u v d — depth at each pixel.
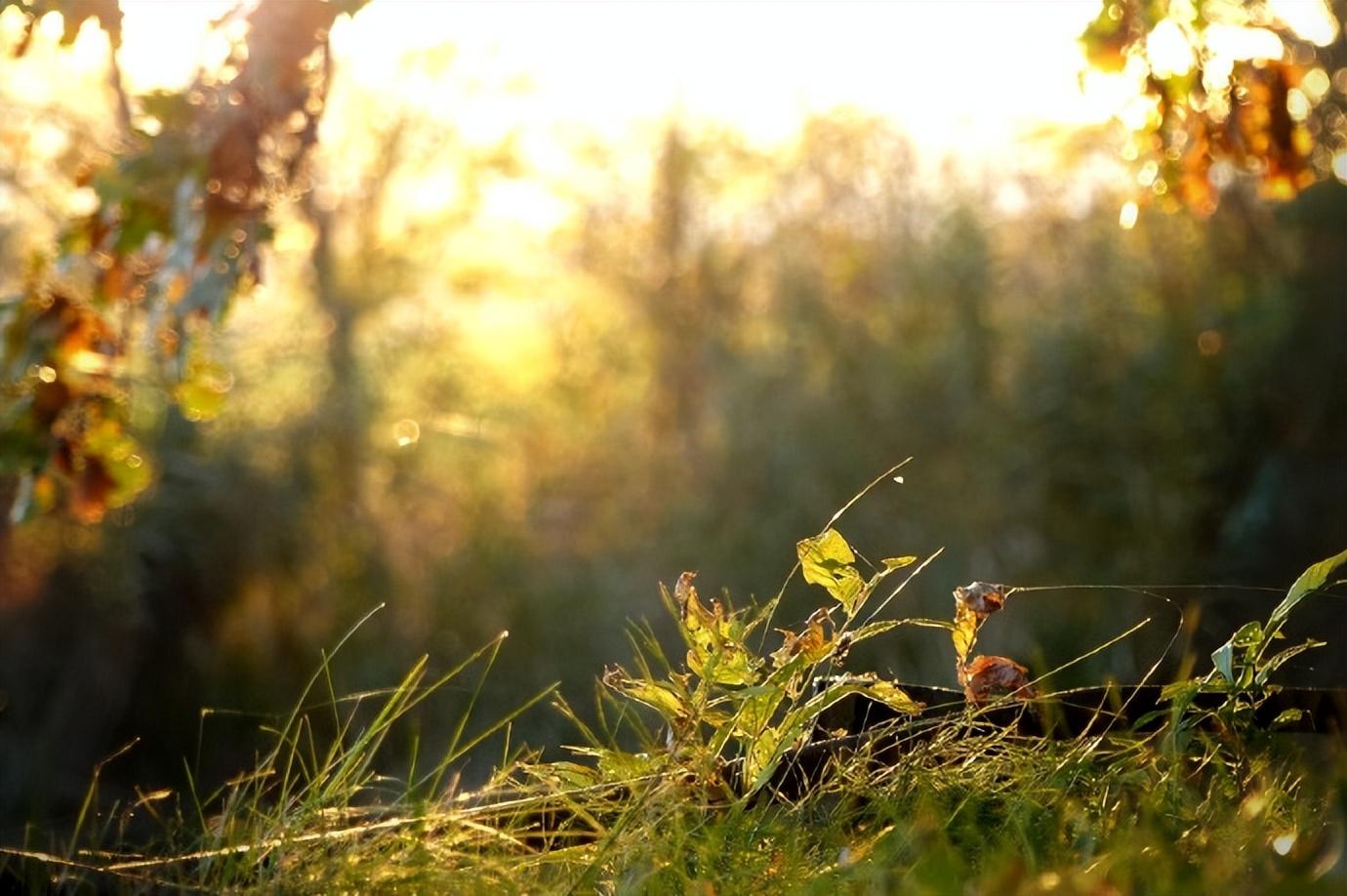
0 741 10.66
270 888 2.04
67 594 11.04
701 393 15.45
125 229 2.94
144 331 3.04
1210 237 10.48
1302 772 2.24
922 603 10.36
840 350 12.83
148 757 11.08
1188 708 2.35
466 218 15.64
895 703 2.31
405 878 2.06
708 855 2.05
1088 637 8.78
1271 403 9.89
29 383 3.25
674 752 2.29
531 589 12.51
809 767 2.40
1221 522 10.05
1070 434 10.81
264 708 11.41
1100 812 2.13
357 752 2.30
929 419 11.82
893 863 2.02
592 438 15.04
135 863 2.16
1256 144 3.22
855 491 11.81
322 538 12.16
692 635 2.37
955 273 12.35
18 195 11.53
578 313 17.05
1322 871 1.90
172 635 11.40
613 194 18.91
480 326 15.69
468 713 2.35
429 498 13.16
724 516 12.77
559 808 2.30
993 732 2.43
